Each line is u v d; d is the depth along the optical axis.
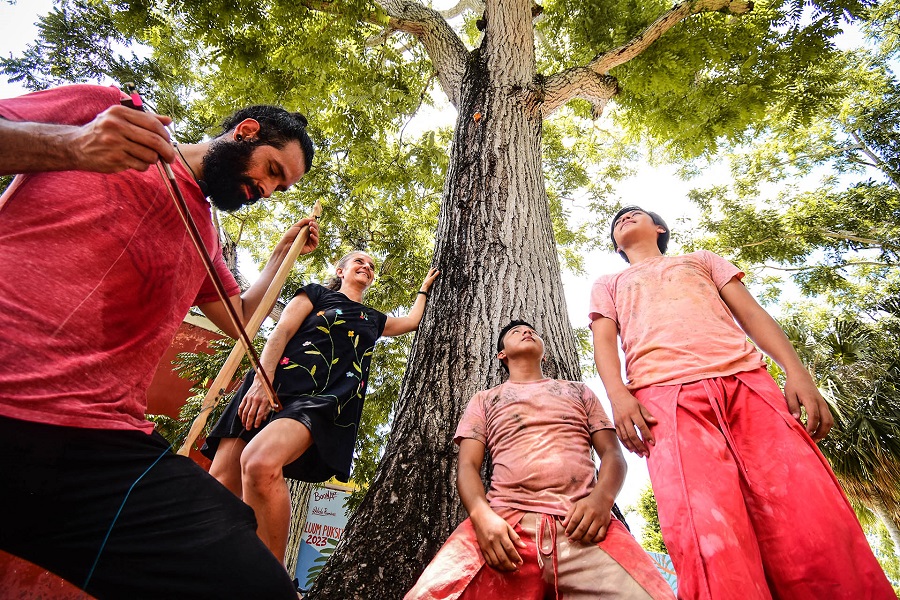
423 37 5.59
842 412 6.13
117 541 0.86
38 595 1.03
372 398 6.14
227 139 1.33
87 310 0.97
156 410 6.62
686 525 1.32
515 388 1.98
